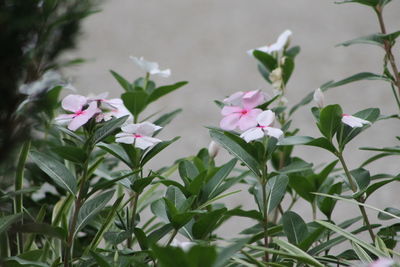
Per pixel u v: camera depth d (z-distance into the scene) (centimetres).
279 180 220
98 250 214
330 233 224
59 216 218
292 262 216
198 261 193
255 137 209
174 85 230
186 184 216
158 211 216
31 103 209
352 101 563
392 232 219
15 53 206
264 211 214
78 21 211
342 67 606
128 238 217
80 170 231
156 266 210
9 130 207
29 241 217
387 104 558
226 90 586
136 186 211
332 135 217
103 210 225
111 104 213
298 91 579
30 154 212
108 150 213
